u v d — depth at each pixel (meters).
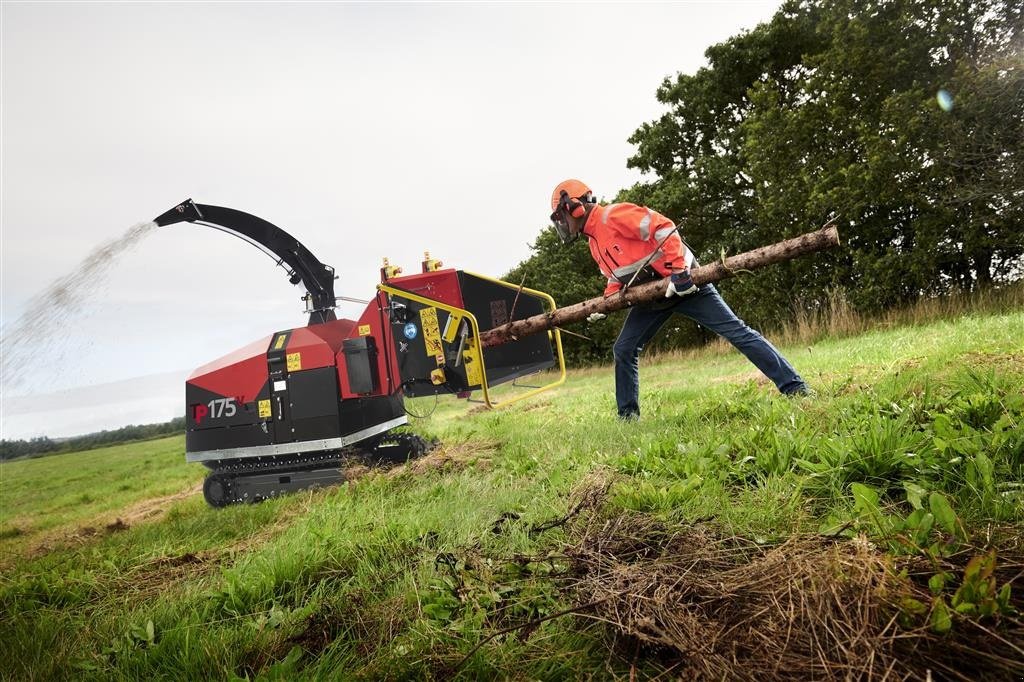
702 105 20.00
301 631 2.29
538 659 1.79
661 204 19.58
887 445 2.58
